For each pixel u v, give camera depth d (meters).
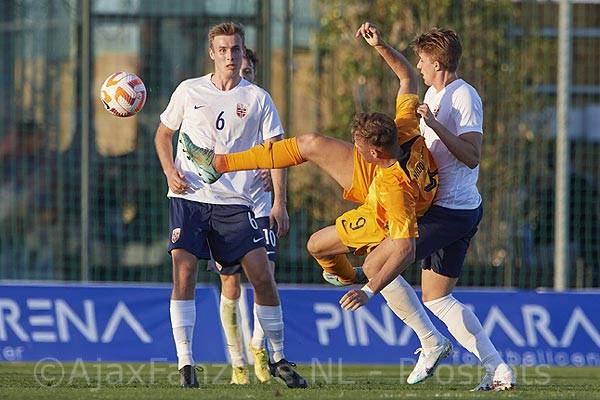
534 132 41.56
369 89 44.16
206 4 42.19
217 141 24.72
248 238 24.16
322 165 22.92
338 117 43.88
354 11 44.72
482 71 42.12
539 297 37.38
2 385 25.41
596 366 37.62
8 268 40.94
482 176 40.94
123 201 40.50
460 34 42.50
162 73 42.22
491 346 24.09
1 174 41.22
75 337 35.50
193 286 24.17
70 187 41.12
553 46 42.62
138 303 35.94
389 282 21.34
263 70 41.28
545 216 40.84
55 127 41.47
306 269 40.53
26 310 35.44
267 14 41.44
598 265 41.16
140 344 35.66
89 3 39.34
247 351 35.00
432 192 22.53
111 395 21.44
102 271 40.16
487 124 41.66
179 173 24.11
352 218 23.16
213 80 25.02
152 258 40.53
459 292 37.03
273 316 24.19
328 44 44.06
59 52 41.72
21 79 41.78
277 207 25.64
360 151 21.91
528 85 42.19
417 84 24.33
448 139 22.11
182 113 24.92
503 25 42.62
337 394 21.89
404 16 44.38
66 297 35.69
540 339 37.00
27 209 41.03
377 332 36.44
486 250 40.50
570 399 21.41
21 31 41.88
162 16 42.22
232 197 24.22
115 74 25.92
